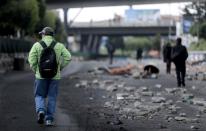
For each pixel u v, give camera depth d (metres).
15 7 65.50
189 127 18.36
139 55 106.56
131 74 55.59
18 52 77.00
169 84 39.59
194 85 38.06
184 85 36.53
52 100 18.14
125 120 20.06
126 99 27.77
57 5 106.25
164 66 83.62
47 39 17.97
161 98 27.17
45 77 17.83
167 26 191.75
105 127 18.08
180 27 132.25
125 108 23.48
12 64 68.56
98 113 21.97
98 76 52.53
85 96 29.86
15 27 70.12
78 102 26.45
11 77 50.28
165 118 20.61
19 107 23.84
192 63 68.44
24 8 67.00
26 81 44.12
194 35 111.81
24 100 27.08
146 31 197.12
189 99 27.67
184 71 36.41
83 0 100.62
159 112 22.52
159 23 192.00
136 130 17.56
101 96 29.83
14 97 28.80
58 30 126.06
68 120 19.73
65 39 145.38
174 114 21.86
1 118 20.16
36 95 18.20
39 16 82.44
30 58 17.80
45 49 17.75
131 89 34.00
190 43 112.00
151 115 21.45
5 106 24.23
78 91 33.53
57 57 17.95
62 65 18.06
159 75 52.91
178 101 27.05
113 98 28.56
